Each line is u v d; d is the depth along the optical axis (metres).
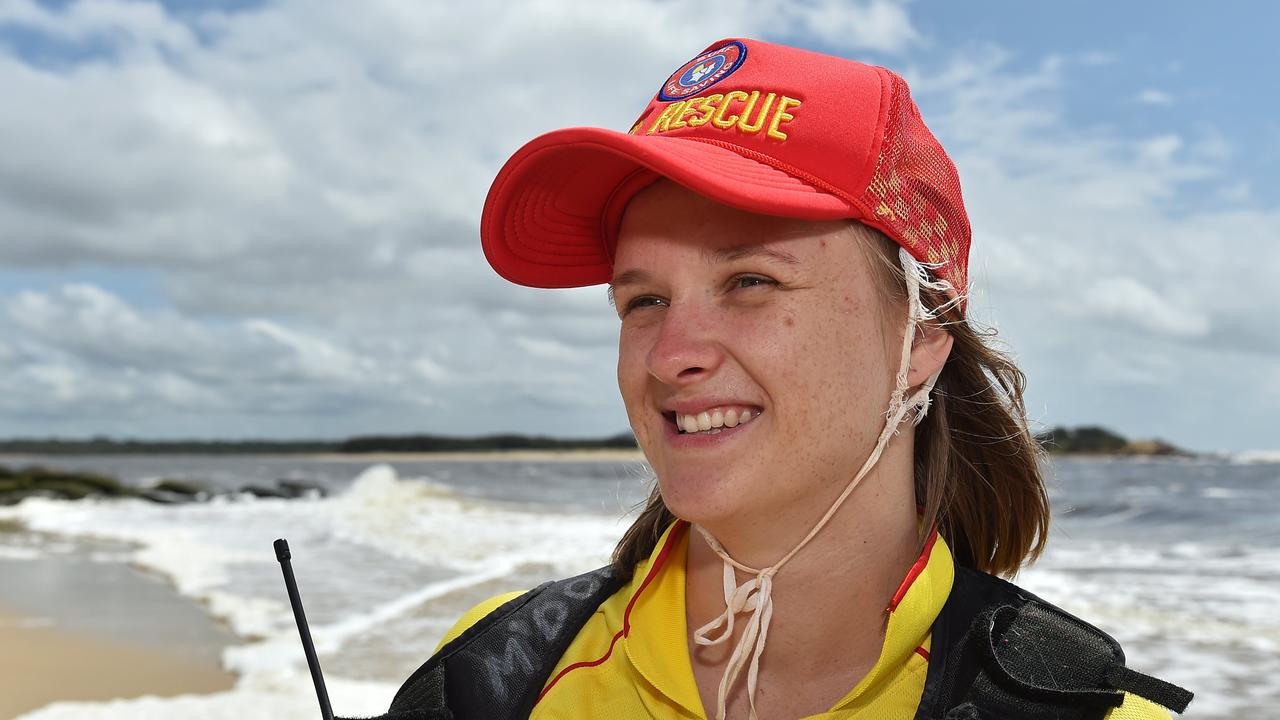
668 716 1.28
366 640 7.84
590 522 17.69
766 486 1.19
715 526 1.24
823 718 1.21
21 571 12.70
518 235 1.47
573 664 1.40
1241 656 7.23
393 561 12.34
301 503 26.06
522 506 22.66
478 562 11.97
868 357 1.23
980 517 1.53
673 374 1.20
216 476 65.06
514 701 1.38
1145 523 19.95
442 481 43.59
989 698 1.18
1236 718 5.80
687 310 1.22
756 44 1.34
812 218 1.18
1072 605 9.16
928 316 1.27
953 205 1.34
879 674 1.21
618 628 1.39
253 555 13.40
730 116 1.25
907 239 1.25
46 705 6.43
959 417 1.47
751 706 1.24
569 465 92.00
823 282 1.20
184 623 8.92
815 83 1.25
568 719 1.35
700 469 1.20
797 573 1.25
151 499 29.66
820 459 1.19
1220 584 10.52
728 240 1.21
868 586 1.27
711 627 1.27
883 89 1.26
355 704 6.05
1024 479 1.50
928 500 1.37
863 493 1.25
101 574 12.29
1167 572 11.58
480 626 1.49
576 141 1.22
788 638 1.27
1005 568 1.55
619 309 1.36
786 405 1.17
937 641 1.24
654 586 1.37
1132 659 7.20
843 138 1.21
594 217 1.45
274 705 6.11
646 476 1.56
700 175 1.13
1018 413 1.48
